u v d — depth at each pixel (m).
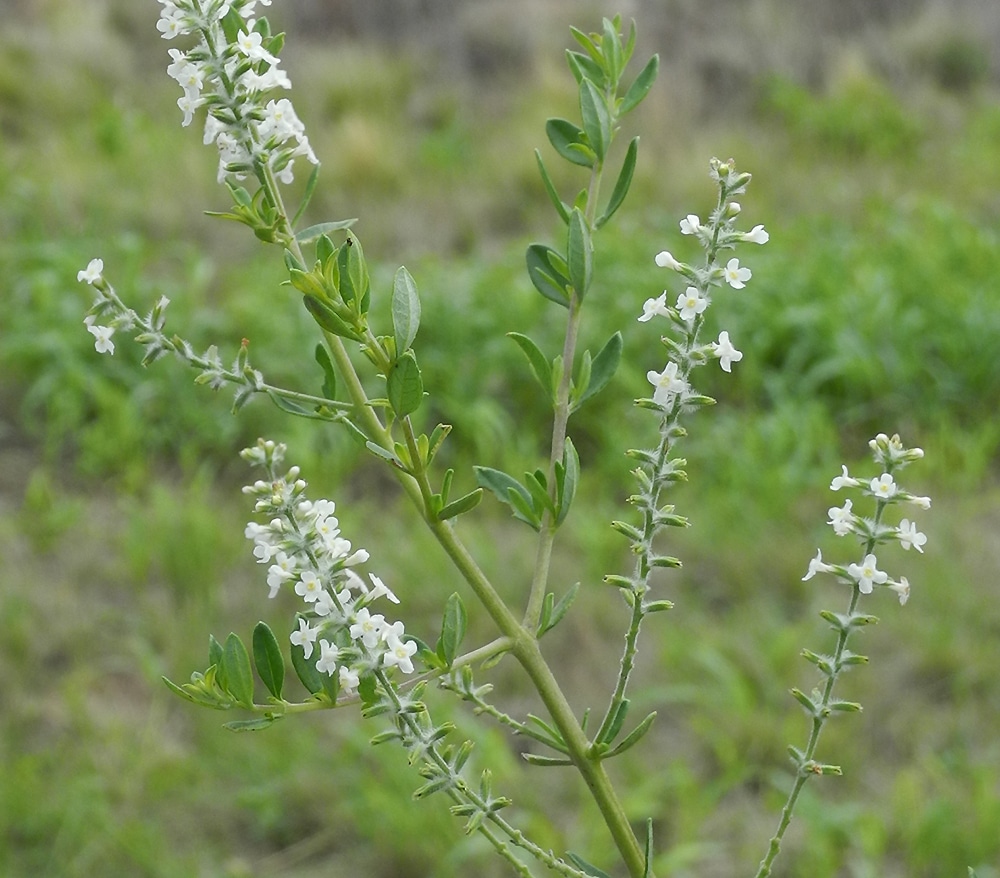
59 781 4.41
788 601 5.58
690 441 6.70
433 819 4.23
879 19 15.09
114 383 7.21
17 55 12.60
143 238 9.31
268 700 1.28
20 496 6.38
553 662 5.12
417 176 11.09
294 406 1.35
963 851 4.09
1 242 8.82
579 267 1.38
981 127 12.48
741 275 1.24
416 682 1.30
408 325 1.20
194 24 1.28
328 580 1.25
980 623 5.27
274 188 1.32
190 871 4.11
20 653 5.10
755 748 4.62
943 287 8.12
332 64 13.30
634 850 1.32
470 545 5.70
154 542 5.68
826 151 12.05
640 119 12.18
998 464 6.64
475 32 14.23
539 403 7.25
